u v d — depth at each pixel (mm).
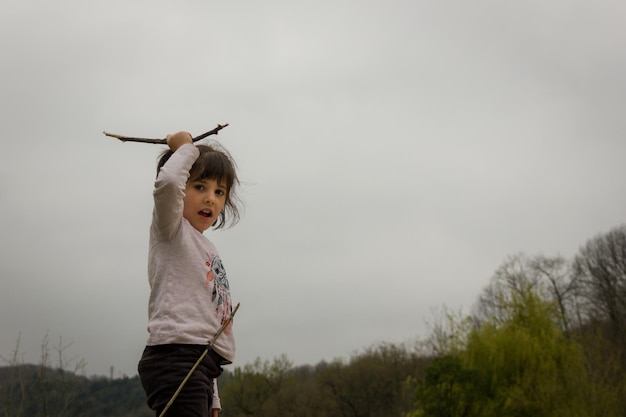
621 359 24250
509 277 38156
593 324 34250
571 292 39688
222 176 2936
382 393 42469
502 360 22125
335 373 45250
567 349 22125
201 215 2883
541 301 23750
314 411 43406
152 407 2498
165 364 2500
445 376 22844
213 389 2848
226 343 2721
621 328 31422
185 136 2818
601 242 39875
